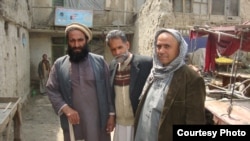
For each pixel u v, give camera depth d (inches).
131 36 600.7
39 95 474.0
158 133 86.4
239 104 166.7
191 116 82.2
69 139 109.6
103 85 110.8
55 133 261.9
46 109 364.2
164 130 85.4
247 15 547.8
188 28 422.6
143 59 109.6
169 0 446.6
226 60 415.2
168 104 85.0
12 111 167.3
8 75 280.4
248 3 549.0
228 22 524.4
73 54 106.7
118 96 111.8
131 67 108.6
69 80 106.7
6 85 267.1
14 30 326.3
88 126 108.0
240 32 179.9
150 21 447.8
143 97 96.7
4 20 265.4
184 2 512.4
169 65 87.2
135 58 110.0
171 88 85.5
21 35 388.2
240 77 316.8
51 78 110.5
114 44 107.9
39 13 554.6
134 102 108.6
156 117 89.4
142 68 107.9
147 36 460.1
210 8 526.9
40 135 254.8
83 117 108.0
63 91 107.9
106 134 114.7
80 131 109.5
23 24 396.2
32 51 555.2
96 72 109.5
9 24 293.4
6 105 177.6
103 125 111.3
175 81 85.4
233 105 162.7
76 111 107.6
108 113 113.5
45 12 557.3
